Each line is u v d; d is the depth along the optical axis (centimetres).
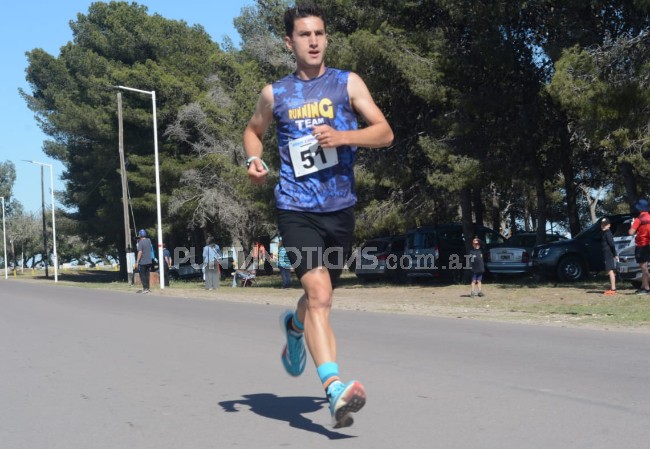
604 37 1980
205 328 1313
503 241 2775
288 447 525
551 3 2295
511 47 2388
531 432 549
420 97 2461
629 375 774
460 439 532
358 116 592
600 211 5103
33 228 9419
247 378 805
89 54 4734
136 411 658
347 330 1240
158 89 4225
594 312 1445
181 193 4097
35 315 1677
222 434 568
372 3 2628
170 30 4781
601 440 524
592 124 1875
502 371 811
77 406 686
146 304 1994
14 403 706
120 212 4781
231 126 4078
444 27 2580
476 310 1628
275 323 1386
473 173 2367
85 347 1084
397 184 2597
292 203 507
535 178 2580
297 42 510
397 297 2112
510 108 2558
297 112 507
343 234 520
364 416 610
